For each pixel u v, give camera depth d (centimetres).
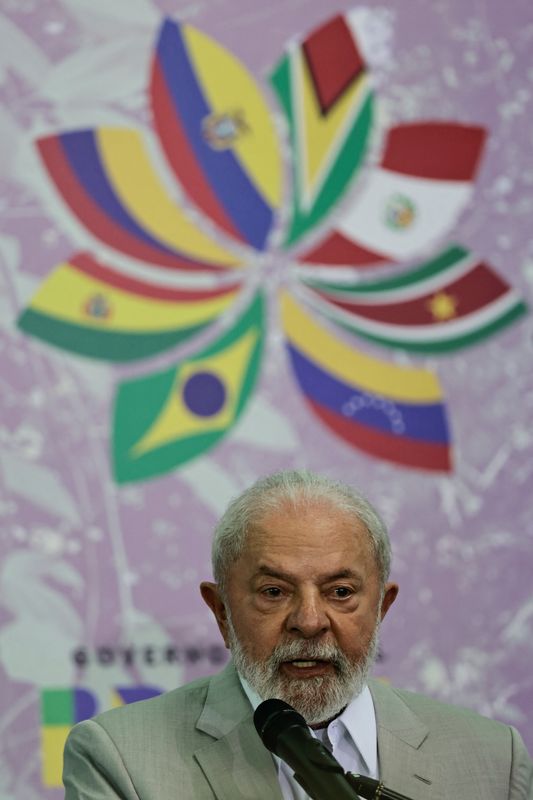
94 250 1078
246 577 660
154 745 698
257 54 1119
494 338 1133
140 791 675
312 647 647
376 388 1109
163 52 1102
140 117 1095
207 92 1109
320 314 1109
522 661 1102
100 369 1067
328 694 653
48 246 1070
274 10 1125
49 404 1056
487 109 1154
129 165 1091
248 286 1102
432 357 1120
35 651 1029
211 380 1084
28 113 1077
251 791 675
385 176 1132
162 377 1077
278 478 683
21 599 1033
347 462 1096
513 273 1141
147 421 1070
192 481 1071
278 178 1116
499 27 1164
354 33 1138
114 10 1098
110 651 1041
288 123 1120
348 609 657
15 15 1084
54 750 1022
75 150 1083
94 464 1058
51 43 1086
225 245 1102
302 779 562
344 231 1122
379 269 1123
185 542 1065
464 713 757
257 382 1091
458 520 1108
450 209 1138
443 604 1095
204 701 730
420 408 1112
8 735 1017
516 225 1148
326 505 663
